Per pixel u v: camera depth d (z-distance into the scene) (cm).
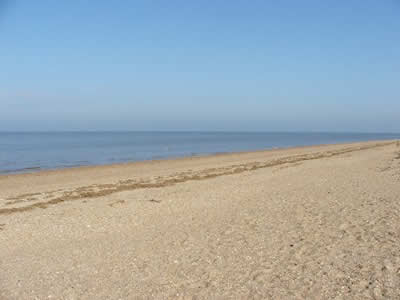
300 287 585
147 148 6388
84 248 845
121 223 1061
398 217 925
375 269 623
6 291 628
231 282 620
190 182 1861
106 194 1551
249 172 2230
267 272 648
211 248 791
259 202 1247
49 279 672
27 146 6912
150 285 628
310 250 737
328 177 1784
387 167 2070
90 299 590
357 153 3534
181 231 943
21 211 1259
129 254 787
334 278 606
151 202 1340
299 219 980
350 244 754
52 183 2144
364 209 1044
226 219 1038
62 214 1184
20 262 766
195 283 625
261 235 858
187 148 6469
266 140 11769
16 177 2448
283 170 2217
